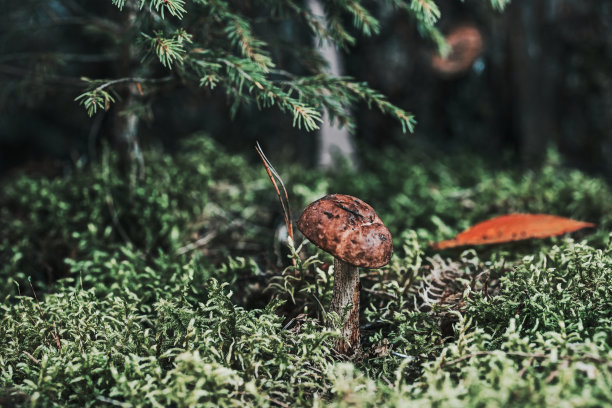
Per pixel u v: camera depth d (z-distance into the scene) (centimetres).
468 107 159
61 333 69
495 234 84
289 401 66
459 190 118
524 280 73
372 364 70
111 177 92
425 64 153
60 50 148
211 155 125
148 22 76
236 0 85
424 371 65
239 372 66
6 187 106
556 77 152
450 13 152
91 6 131
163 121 159
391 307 74
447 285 78
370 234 65
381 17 144
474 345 65
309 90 76
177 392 63
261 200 111
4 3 97
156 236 90
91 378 67
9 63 115
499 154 160
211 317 70
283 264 83
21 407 64
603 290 70
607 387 61
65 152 160
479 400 60
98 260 82
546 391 60
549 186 112
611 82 151
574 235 92
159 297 76
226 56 74
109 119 97
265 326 69
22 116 167
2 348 68
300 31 114
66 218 90
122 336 69
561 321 65
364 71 150
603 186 112
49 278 85
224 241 95
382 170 135
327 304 73
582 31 150
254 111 154
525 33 149
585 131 154
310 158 145
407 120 77
